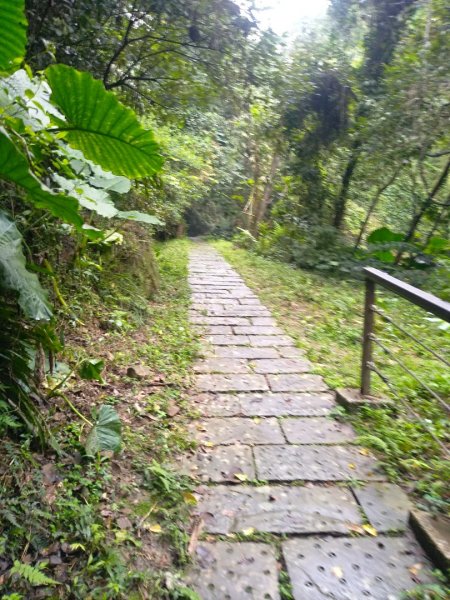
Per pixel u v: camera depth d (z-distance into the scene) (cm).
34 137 198
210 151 1245
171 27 485
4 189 240
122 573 163
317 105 970
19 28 168
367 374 310
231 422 287
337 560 179
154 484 218
